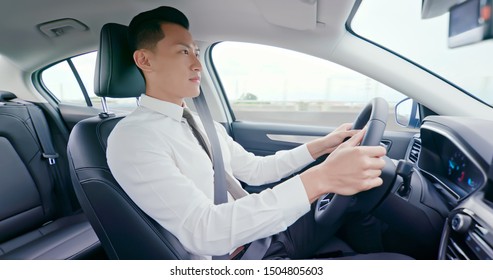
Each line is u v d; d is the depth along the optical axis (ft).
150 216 2.19
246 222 1.97
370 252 3.12
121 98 3.17
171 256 2.29
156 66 2.69
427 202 2.64
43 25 4.41
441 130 2.75
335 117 6.16
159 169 2.18
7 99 5.28
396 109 4.51
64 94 6.15
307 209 2.06
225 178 3.04
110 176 2.35
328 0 3.43
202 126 3.29
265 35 4.58
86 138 2.55
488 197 2.06
